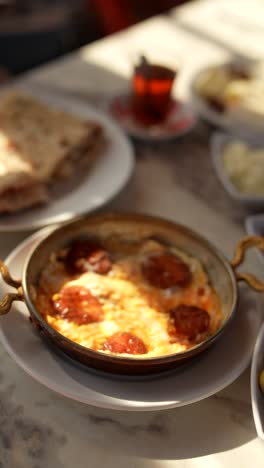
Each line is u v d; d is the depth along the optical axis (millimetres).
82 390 729
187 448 735
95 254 810
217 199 982
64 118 1016
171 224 820
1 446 724
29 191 895
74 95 1122
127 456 727
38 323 731
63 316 763
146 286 800
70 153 964
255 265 875
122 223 822
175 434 744
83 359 729
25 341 754
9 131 983
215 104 1139
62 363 747
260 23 1410
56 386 728
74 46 1840
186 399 734
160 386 742
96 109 1092
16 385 762
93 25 1904
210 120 1088
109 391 732
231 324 794
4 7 1377
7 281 755
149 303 787
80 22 1892
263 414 736
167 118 1085
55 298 774
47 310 766
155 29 1330
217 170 982
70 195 924
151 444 735
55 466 716
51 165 929
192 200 975
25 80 1143
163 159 1037
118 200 955
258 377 752
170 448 734
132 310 779
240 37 1349
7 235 891
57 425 741
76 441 732
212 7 1444
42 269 789
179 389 742
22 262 811
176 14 1396
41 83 1141
